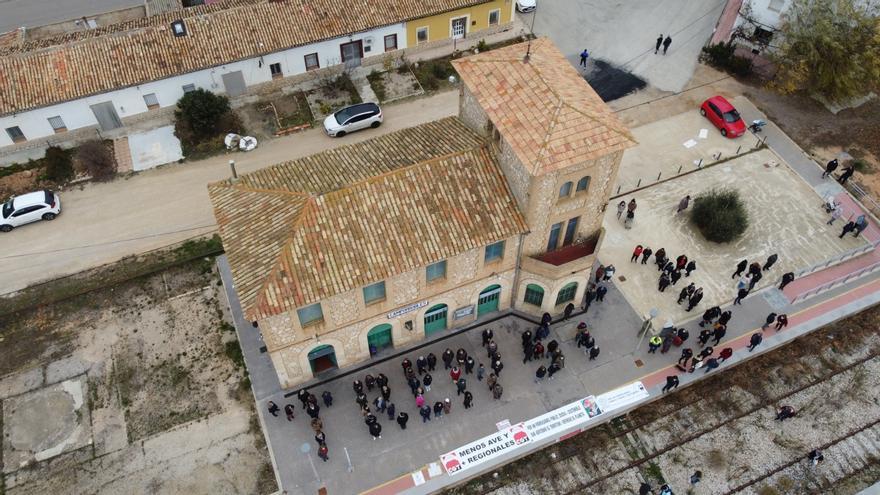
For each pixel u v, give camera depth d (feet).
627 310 112.47
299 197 91.40
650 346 105.60
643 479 94.53
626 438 98.68
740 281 114.73
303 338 93.91
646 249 115.96
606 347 107.76
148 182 131.13
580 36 164.35
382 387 98.37
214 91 143.74
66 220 124.57
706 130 142.51
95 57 133.18
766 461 96.48
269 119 144.05
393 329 102.27
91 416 99.50
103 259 118.62
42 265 117.60
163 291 114.21
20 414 99.60
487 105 91.71
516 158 90.27
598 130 86.63
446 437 96.99
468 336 108.58
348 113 140.05
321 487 92.07
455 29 159.12
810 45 134.21
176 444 96.58
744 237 123.34
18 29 155.22
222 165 134.62
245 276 86.89
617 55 159.63
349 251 88.74
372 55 154.40
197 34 138.41
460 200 93.45
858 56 133.69
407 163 95.55
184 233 122.42
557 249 103.65
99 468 94.32
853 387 104.63
